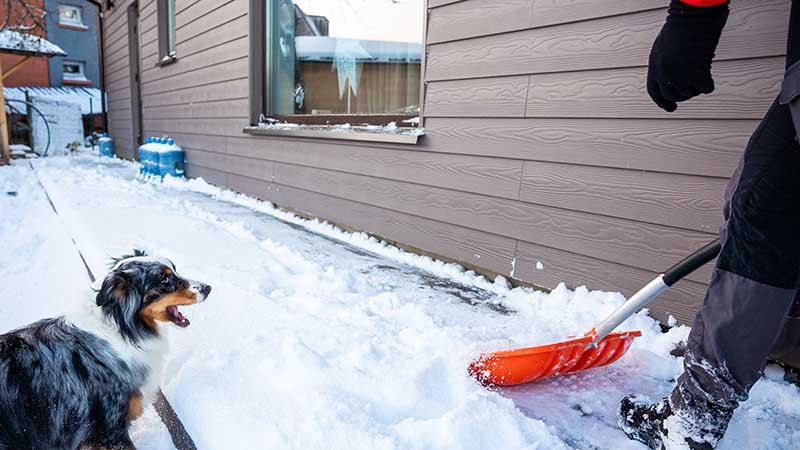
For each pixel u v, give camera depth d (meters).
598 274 2.38
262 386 1.64
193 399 1.60
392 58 3.79
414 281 2.88
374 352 1.87
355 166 3.88
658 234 2.15
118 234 3.66
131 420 1.51
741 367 1.19
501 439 1.41
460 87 2.92
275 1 4.99
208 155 6.39
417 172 3.31
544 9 2.43
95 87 19.69
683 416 1.29
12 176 7.34
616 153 2.25
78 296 1.58
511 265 2.77
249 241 3.68
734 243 1.19
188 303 1.66
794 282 1.15
